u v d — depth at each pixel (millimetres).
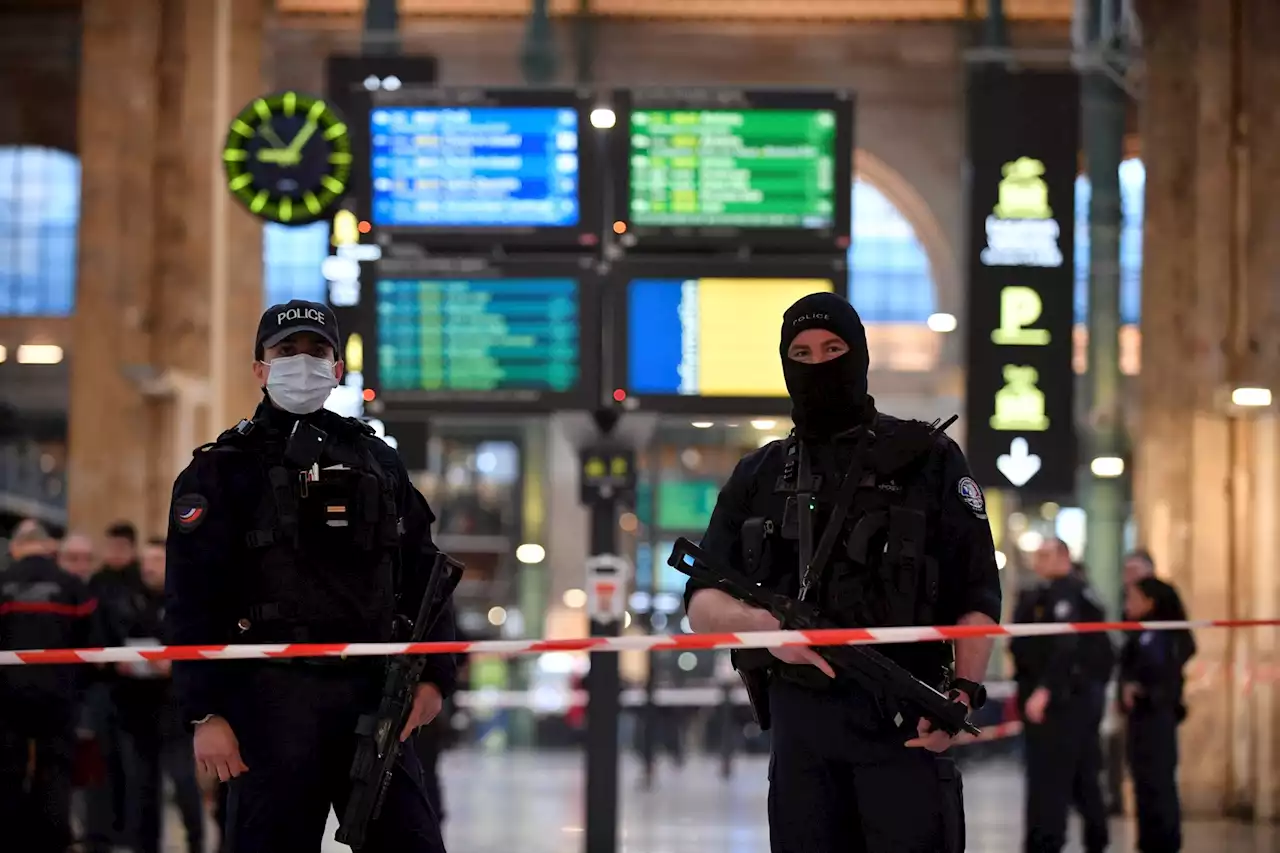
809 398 10578
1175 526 37969
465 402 27078
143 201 37625
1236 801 35812
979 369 35656
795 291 26984
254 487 11109
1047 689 23625
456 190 27328
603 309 27219
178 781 24750
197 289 38062
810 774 10305
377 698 11102
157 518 37469
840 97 27109
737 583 10414
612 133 27156
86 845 25109
